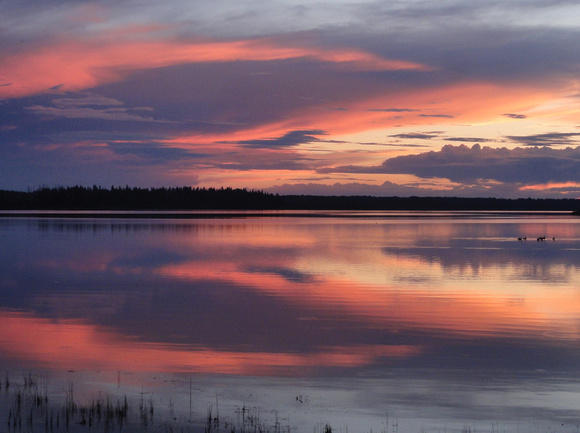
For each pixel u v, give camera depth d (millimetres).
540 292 22531
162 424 9297
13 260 33906
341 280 25938
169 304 19984
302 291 22875
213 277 26875
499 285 24375
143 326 16438
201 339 14922
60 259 34531
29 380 11367
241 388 11070
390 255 37312
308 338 15109
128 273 28266
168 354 13430
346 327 16438
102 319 17375
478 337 15242
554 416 9812
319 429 9211
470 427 9359
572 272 28750
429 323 16953
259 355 13422
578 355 13445
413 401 10461
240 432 9062
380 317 17844
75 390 10828
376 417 9727
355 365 12656
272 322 17078
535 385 11352
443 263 32688
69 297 21344
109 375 11758
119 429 9078
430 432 9164
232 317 17828
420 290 23094
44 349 13750
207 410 9914
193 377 11695
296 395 10719
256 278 26578
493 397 10664
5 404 10047
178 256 36500
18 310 18703
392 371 12250
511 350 13922
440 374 12023
